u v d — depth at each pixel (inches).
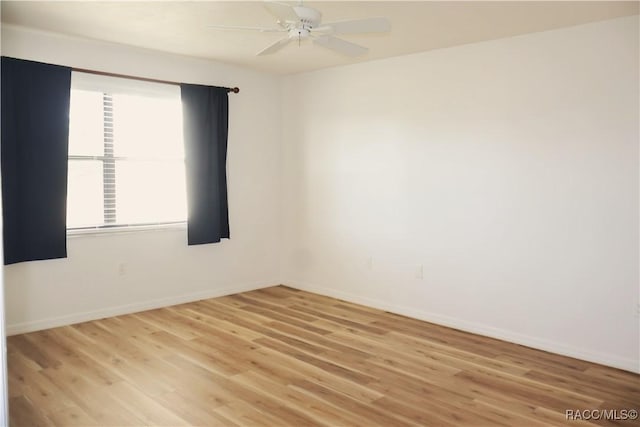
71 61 165.0
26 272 160.9
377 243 194.9
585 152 141.3
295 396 118.6
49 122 159.6
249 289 222.4
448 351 149.5
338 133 205.5
